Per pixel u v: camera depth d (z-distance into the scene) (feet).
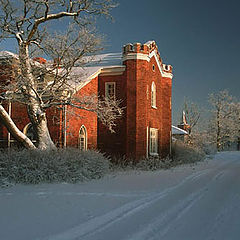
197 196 30.48
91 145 68.44
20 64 46.91
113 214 22.41
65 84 51.75
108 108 52.65
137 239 16.80
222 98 173.88
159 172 54.65
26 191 31.09
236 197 29.91
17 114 63.77
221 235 17.87
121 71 70.74
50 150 42.42
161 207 25.07
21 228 18.48
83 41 47.52
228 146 202.08
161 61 82.33
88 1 48.67
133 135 67.36
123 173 51.88
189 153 89.61
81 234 17.51
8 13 48.14
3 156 38.37
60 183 36.76
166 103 84.43
